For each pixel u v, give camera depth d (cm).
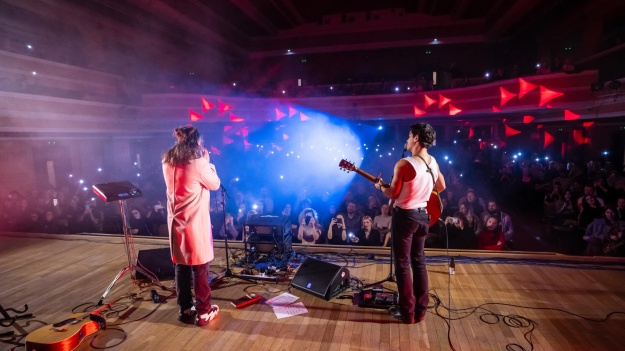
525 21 1616
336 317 288
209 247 275
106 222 785
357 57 2072
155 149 1919
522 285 333
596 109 1120
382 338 258
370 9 1961
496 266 374
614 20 1428
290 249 414
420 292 273
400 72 2033
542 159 1459
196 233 266
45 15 1184
